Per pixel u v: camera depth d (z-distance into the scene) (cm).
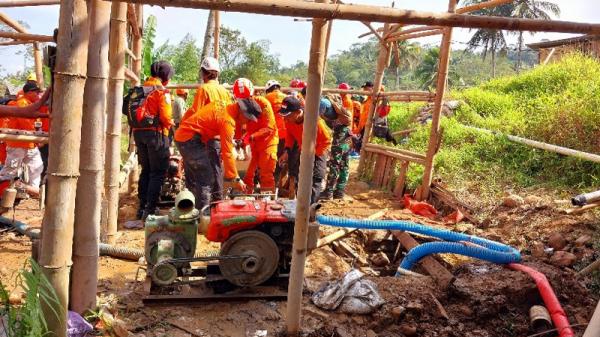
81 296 392
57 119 325
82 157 377
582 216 626
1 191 625
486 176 827
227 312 430
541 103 1053
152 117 624
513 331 438
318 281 498
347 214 739
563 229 607
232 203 457
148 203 651
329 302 435
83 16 321
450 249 521
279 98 727
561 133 862
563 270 520
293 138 715
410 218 725
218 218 438
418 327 427
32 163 744
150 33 1330
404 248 619
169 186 723
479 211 723
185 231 451
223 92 620
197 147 604
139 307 431
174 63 2183
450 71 4666
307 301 451
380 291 457
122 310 424
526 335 434
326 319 421
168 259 427
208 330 403
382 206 797
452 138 998
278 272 459
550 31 320
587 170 766
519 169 838
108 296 441
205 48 1408
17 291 429
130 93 641
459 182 820
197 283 447
